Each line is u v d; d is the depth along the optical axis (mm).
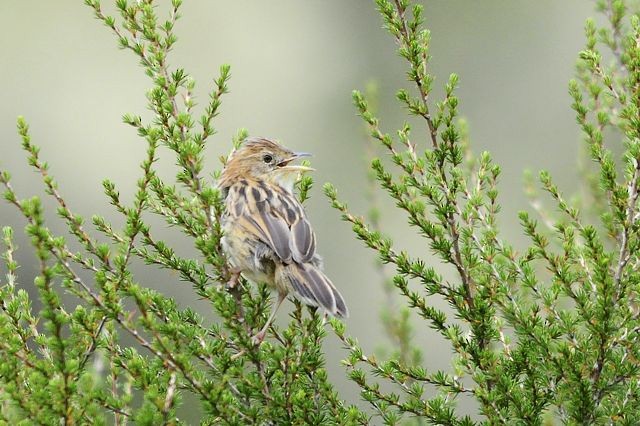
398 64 25922
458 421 10227
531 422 9773
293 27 26625
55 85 25047
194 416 14055
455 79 10758
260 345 10453
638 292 9961
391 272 19859
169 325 9484
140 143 24250
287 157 13523
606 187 10180
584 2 25797
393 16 10844
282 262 11234
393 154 10891
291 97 25844
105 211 22969
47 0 26078
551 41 25453
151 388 8789
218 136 25047
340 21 26656
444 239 10562
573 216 11086
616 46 12594
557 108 24750
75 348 9820
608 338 9641
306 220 11719
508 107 25062
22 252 20641
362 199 23172
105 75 25359
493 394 9820
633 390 9891
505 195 22750
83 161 23922
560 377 9961
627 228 9805
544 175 11195
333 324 10922
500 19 25844
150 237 10844
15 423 8641
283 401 9828
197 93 25812
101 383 10016
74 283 10469
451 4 26047
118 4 10930
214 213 10398
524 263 10438
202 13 26609
